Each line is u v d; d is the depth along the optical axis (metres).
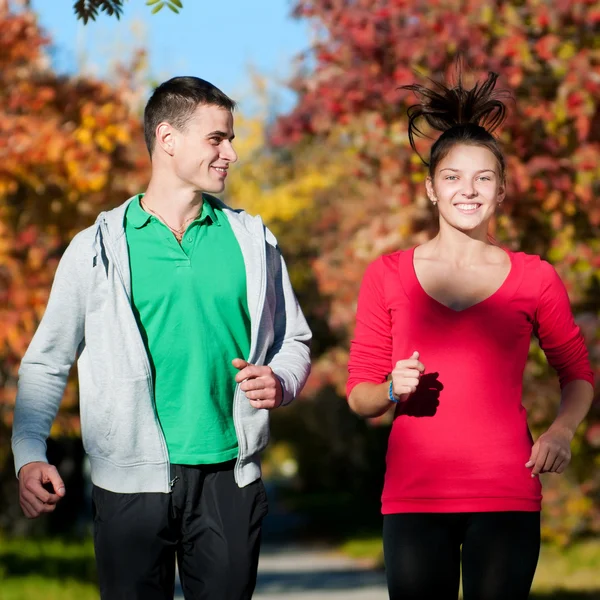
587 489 23.69
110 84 20.67
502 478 5.90
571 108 13.58
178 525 6.12
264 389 5.84
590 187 13.88
